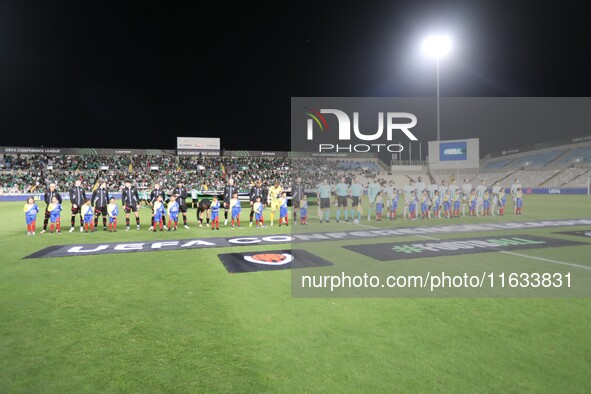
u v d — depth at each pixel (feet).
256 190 41.93
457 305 13.83
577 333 11.19
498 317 12.56
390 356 9.82
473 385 8.39
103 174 118.21
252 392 8.27
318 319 12.50
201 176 123.13
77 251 25.48
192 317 12.78
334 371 9.09
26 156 117.39
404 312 13.12
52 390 8.46
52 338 11.18
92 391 8.41
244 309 13.52
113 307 13.88
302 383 8.59
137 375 9.06
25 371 9.30
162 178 119.65
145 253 24.63
